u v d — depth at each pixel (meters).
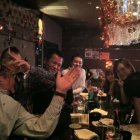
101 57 9.21
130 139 1.55
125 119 2.01
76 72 1.26
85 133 1.96
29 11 5.91
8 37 4.68
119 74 3.30
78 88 4.28
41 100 2.27
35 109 2.29
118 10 3.58
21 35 5.43
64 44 9.39
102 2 4.04
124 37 4.16
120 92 3.13
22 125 1.24
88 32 9.27
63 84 1.21
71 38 9.36
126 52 9.06
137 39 4.11
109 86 4.58
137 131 1.60
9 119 1.22
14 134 1.27
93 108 3.18
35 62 6.43
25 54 5.70
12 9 4.92
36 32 6.49
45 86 2.17
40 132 1.19
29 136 1.21
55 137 1.95
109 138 1.81
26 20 5.72
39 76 2.09
